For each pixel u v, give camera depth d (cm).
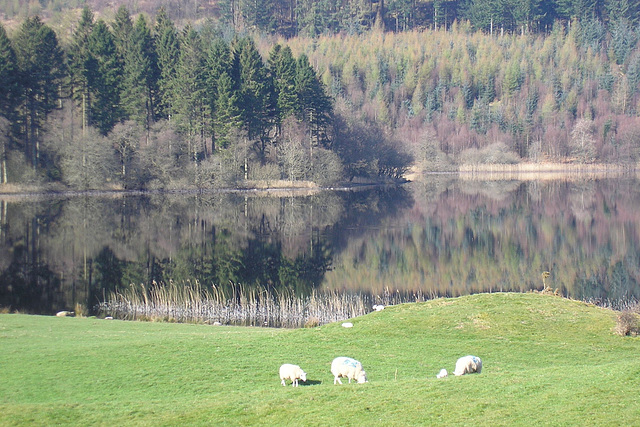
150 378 1817
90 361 1975
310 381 1795
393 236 6525
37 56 9388
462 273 4709
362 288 4200
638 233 6538
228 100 10069
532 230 6869
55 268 4759
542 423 1243
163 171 10081
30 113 9562
